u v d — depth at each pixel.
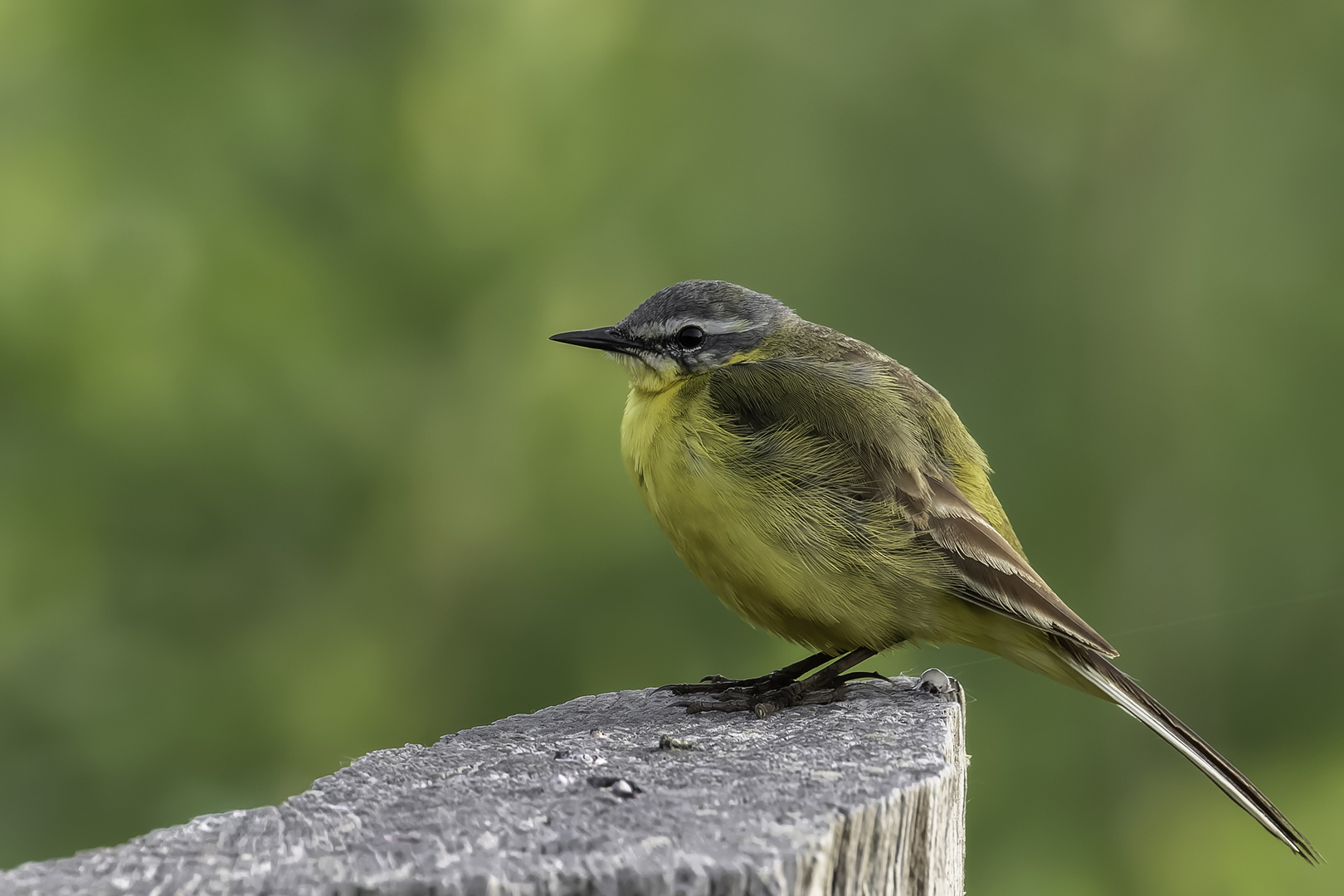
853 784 4.37
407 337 16.89
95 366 15.72
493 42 17.11
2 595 15.43
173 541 15.89
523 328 16.78
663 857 3.50
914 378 7.85
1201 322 17.25
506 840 3.72
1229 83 17.39
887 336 16.55
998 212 16.73
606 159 16.94
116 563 15.76
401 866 3.52
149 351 15.77
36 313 15.49
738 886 3.38
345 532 16.33
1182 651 16.81
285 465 15.98
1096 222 17.11
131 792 14.79
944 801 4.64
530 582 16.08
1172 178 17.75
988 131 16.91
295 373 16.12
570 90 17.06
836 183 16.69
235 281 16.16
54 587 15.56
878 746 5.10
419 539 16.52
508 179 17.17
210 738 15.31
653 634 15.82
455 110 17.31
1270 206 17.31
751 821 3.86
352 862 3.57
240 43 17.11
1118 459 16.95
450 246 16.83
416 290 16.89
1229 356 17.23
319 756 15.52
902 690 6.79
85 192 16.05
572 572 16.02
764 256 16.50
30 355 15.58
